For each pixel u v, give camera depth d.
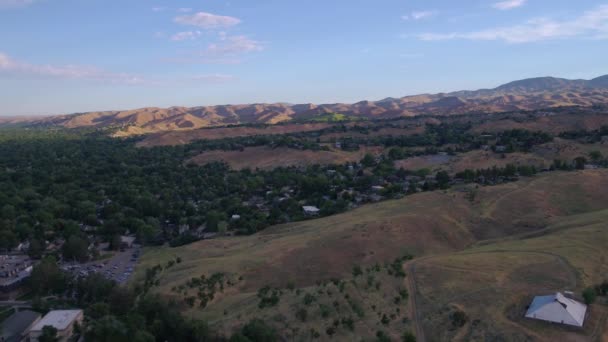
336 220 151.50
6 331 89.62
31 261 142.50
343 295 86.88
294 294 92.50
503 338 66.38
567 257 92.88
